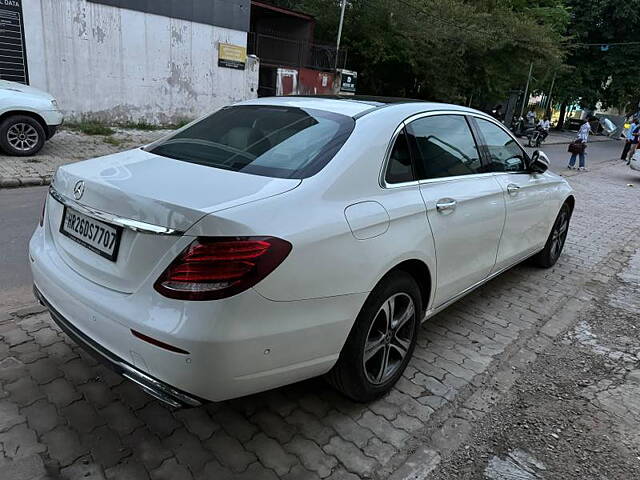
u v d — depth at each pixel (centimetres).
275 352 216
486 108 2880
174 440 251
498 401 302
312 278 221
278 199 222
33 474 224
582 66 3828
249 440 255
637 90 4025
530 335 390
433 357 347
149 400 279
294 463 241
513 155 430
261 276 203
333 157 255
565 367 347
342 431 266
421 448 257
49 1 1164
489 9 2200
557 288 492
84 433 251
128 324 210
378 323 277
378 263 253
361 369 266
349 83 1973
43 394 277
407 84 2361
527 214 434
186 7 1388
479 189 353
